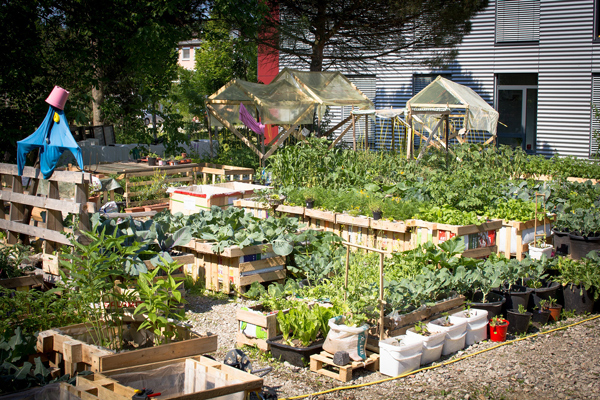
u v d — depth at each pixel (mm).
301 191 9320
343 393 4535
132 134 14875
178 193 9578
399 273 6250
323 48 18922
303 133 17000
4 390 3822
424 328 5301
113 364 3887
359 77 22641
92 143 17125
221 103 15195
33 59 11523
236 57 28797
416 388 4637
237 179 12969
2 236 7098
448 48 18281
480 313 5715
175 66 15438
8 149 11367
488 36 19875
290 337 5254
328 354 4961
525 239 8148
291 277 7344
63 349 4199
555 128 18922
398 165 12648
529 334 5953
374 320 5246
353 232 8352
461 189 9078
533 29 19109
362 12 16875
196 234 7270
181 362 4094
